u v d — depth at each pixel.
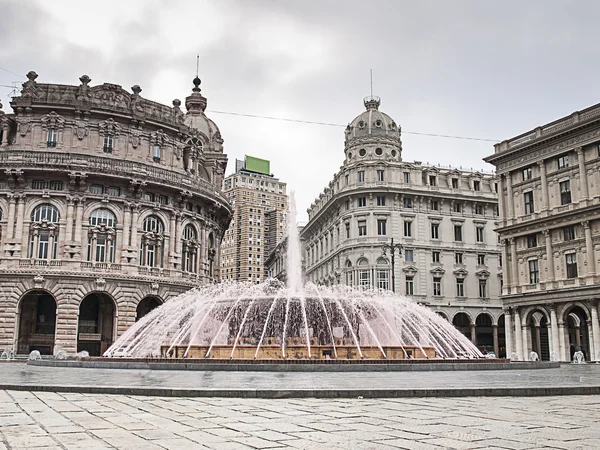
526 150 66.12
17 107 63.59
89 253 62.72
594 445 10.73
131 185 64.62
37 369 32.44
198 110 89.06
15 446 10.59
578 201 60.19
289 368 26.86
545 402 17.25
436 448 10.44
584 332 72.25
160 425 12.91
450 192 88.88
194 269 71.94
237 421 13.44
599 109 58.31
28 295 63.28
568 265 61.28
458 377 24.78
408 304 41.34
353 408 15.61
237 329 36.91
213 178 82.44
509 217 68.19
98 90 66.31
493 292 89.50
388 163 87.56
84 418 13.92
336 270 91.25
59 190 62.47
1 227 61.25
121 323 62.19
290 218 46.16
